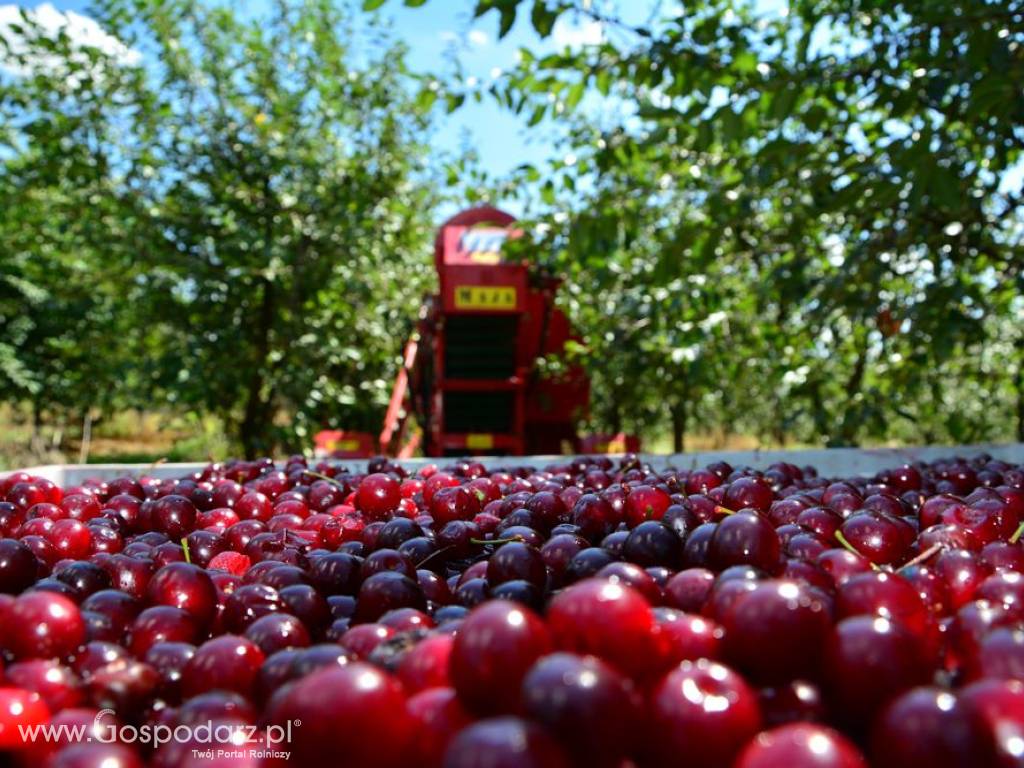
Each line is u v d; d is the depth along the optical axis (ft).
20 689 0.62
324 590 0.94
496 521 1.22
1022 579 0.73
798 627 0.55
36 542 1.07
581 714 0.45
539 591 0.82
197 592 0.83
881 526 0.94
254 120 5.25
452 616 0.77
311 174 5.23
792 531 0.93
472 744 0.43
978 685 0.50
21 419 9.77
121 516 1.38
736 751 0.48
